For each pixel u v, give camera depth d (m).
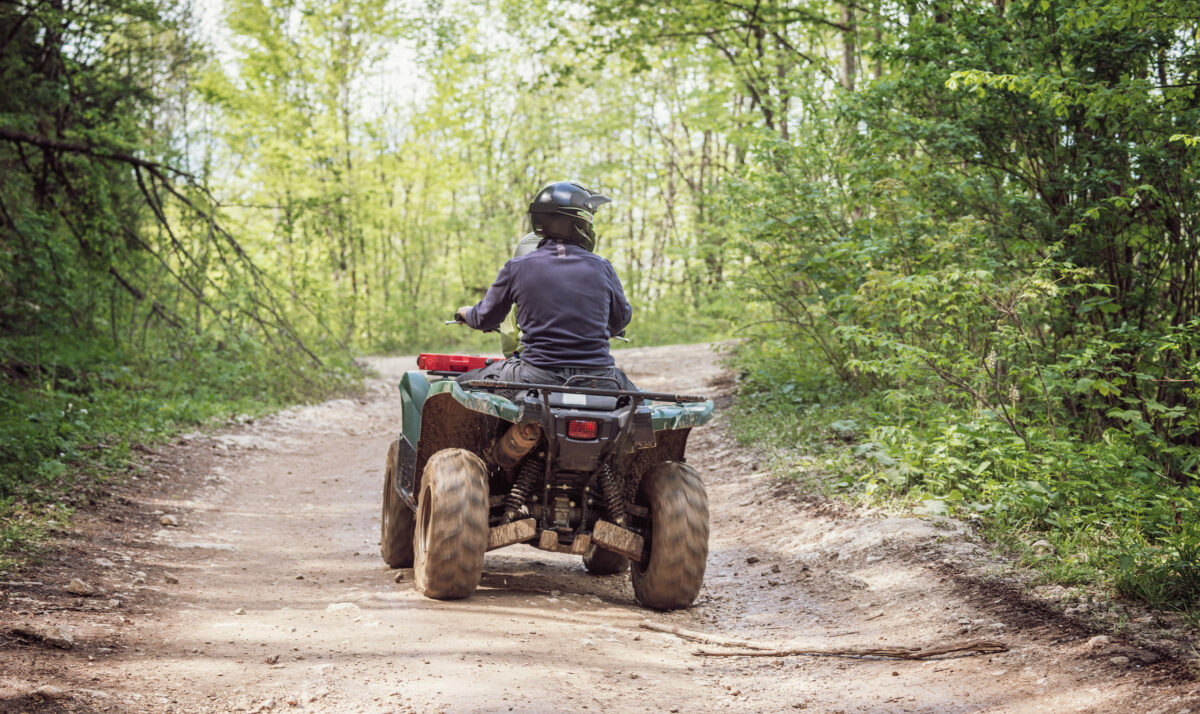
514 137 37.00
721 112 23.14
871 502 6.84
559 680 3.67
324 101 30.97
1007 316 7.47
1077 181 7.77
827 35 17.91
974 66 8.20
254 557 6.58
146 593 5.16
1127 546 4.94
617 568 6.20
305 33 30.89
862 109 9.12
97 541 6.36
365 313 30.98
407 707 3.28
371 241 33.34
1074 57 8.05
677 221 34.94
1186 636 3.82
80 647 3.94
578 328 4.94
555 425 4.61
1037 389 7.21
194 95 22.11
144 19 13.41
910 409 8.29
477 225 37.44
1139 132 7.90
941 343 7.85
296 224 17.73
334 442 12.98
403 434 5.83
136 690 3.44
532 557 6.68
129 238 14.97
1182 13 7.07
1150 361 7.57
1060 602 4.46
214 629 4.43
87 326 14.55
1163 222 7.93
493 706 3.31
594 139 36.28
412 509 5.49
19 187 13.45
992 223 8.41
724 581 5.95
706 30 16.98
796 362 11.77
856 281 9.37
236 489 9.32
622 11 15.95
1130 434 7.00
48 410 10.19
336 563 6.41
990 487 6.20
